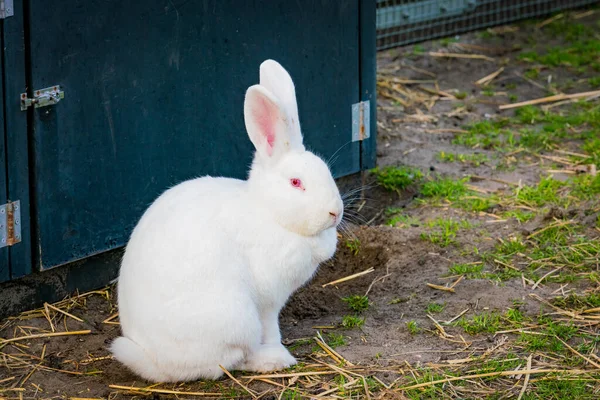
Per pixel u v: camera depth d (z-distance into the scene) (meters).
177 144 6.00
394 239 6.36
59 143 5.44
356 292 5.92
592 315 5.36
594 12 10.77
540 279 5.77
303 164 4.70
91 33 5.42
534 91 8.91
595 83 8.98
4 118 5.18
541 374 4.81
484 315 5.38
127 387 4.76
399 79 9.17
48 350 5.21
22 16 5.12
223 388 4.72
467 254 6.14
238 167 6.38
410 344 5.14
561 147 7.73
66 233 5.60
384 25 9.59
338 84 6.81
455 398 4.62
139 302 4.67
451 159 7.59
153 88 5.79
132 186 5.84
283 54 6.42
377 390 4.68
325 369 4.88
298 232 4.75
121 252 5.98
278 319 5.53
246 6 6.10
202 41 5.95
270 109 4.71
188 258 4.59
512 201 6.82
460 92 8.94
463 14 10.10
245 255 4.71
